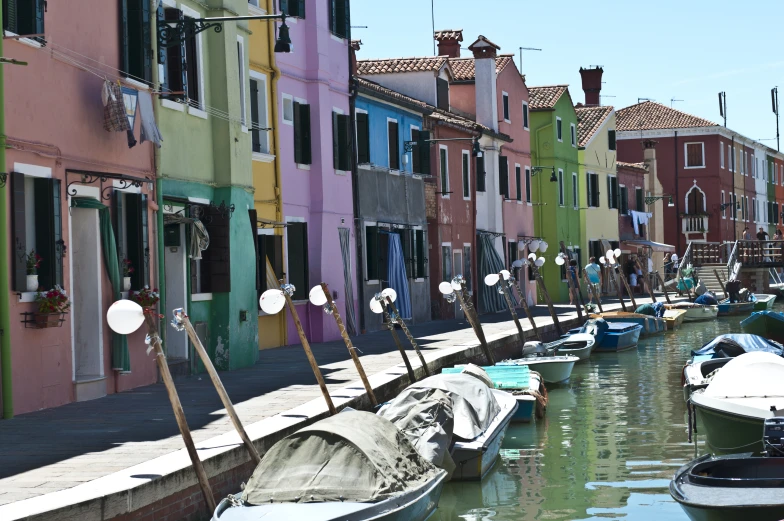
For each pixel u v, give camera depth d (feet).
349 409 45.80
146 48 69.36
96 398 61.77
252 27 94.27
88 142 62.18
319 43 107.34
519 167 180.45
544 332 125.49
